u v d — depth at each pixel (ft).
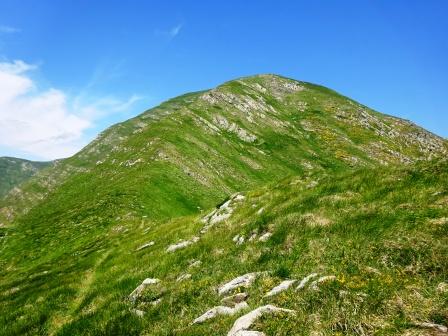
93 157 645.92
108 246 132.87
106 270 86.69
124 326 45.11
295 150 463.42
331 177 82.38
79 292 76.23
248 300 40.63
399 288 33.83
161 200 231.50
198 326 38.22
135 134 395.96
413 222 47.42
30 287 99.19
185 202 246.06
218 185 303.27
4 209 525.75
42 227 217.77
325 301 33.63
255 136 463.01
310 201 67.46
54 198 301.43
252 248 58.18
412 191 58.29
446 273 35.60
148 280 60.18
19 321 65.98
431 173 63.57
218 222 83.56
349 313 30.30
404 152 553.23
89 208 218.79
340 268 41.78
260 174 381.81
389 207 54.24
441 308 28.50
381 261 41.19
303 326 30.68
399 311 29.73
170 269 65.31
